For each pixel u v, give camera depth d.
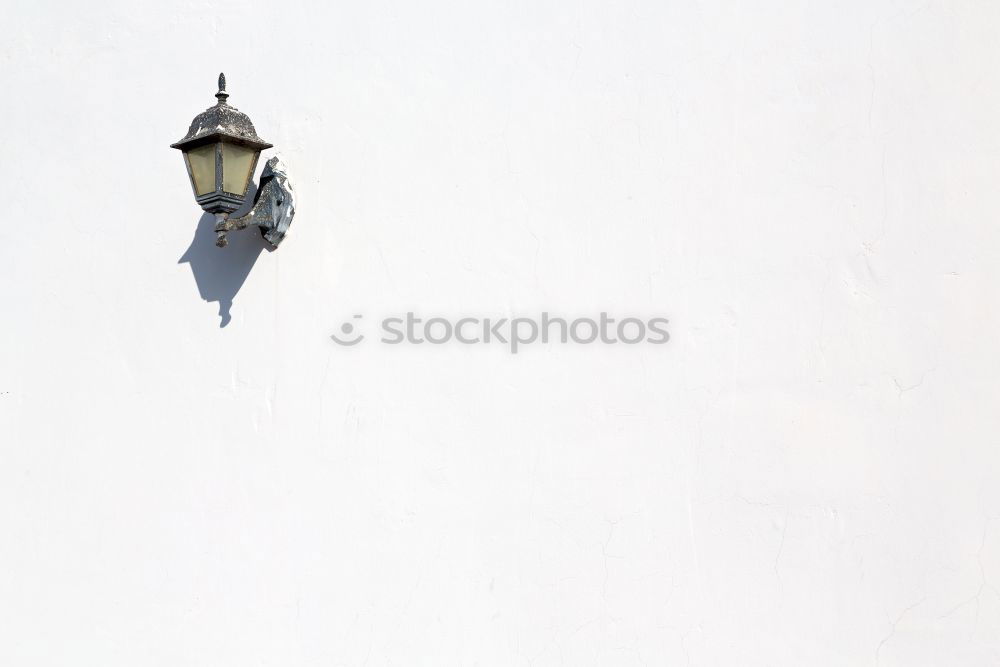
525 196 5.18
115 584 5.32
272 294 5.36
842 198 4.92
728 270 4.96
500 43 5.30
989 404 4.70
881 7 4.99
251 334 5.36
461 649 4.94
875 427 4.76
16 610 5.39
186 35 5.68
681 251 5.01
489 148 5.25
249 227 5.47
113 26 5.77
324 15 5.51
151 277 5.55
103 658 5.27
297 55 5.51
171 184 5.61
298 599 5.12
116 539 5.36
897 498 4.70
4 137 5.77
